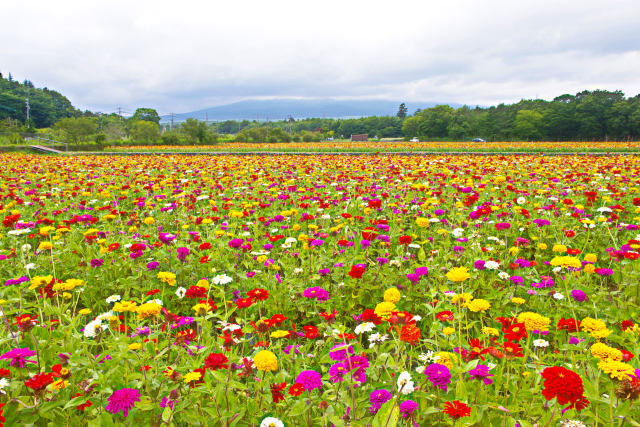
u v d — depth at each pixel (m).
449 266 5.79
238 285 5.55
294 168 21.44
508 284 5.39
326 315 4.01
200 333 3.72
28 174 19.47
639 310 4.63
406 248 6.48
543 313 4.76
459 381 2.77
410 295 5.11
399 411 2.47
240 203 10.75
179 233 8.43
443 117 127.75
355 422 2.51
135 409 2.65
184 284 5.72
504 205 9.94
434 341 3.43
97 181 16.59
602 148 46.19
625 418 2.55
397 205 10.05
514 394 2.92
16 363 2.79
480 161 24.86
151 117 165.75
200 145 74.75
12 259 6.32
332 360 3.11
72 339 3.44
